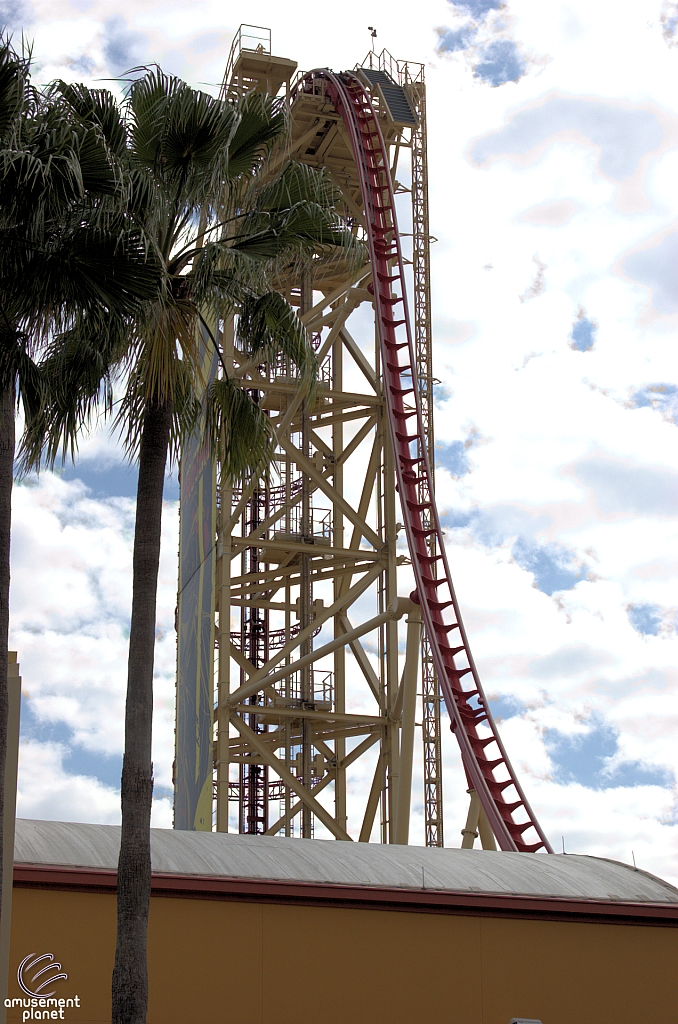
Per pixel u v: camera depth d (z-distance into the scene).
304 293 61.75
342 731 61.53
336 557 62.84
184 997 26.05
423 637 64.56
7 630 19.89
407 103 66.38
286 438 60.19
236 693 58.62
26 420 22.56
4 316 21.33
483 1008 28.34
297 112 62.78
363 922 27.84
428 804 65.50
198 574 65.25
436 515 56.75
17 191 20.36
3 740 19.69
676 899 30.98
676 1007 29.94
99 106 23.92
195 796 61.56
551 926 29.53
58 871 25.47
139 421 23.67
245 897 27.03
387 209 62.53
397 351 61.16
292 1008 26.73
